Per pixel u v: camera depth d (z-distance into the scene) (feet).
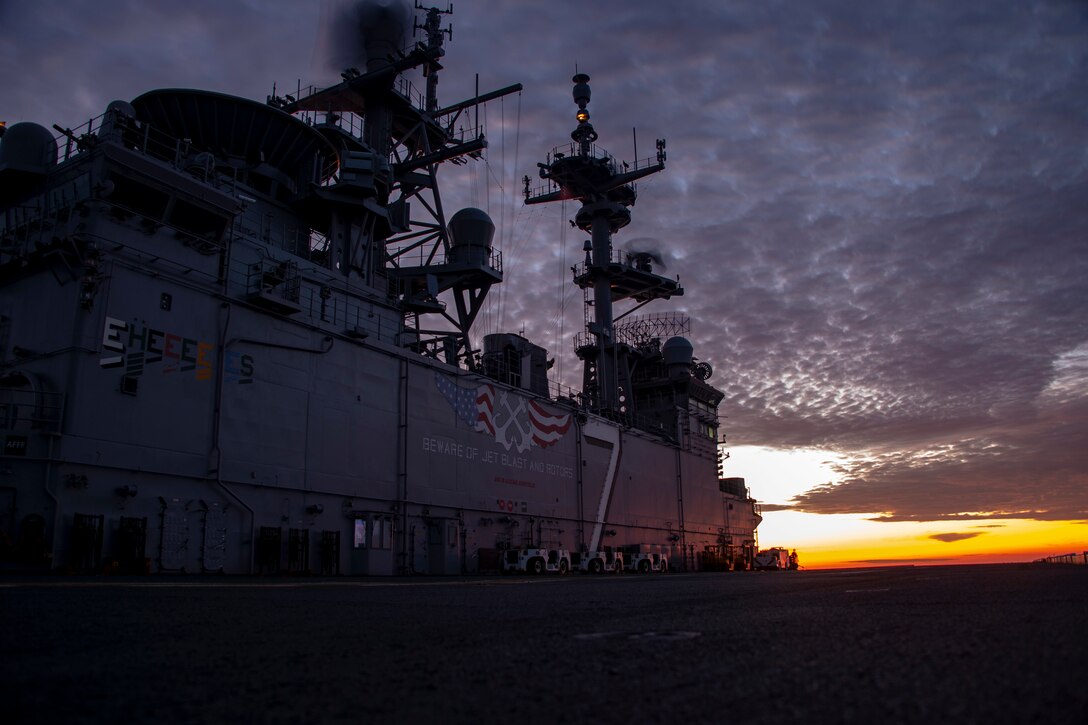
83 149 100.68
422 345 162.40
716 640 21.06
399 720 11.82
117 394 96.68
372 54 173.99
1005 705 11.88
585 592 54.75
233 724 11.62
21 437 89.66
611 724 11.24
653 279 256.11
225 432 108.78
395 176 185.16
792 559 271.08
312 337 125.70
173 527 100.53
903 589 48.60
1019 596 38.63
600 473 202.08
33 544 85.71
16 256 102.12
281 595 48.19
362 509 130.31
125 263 99.86
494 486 162.50
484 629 25.53
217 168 130.11
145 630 25.14
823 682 14.14
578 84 248.11
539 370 191.83
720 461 274.77
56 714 12.37
